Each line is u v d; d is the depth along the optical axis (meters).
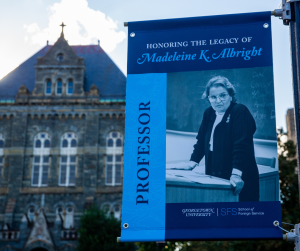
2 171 53.38
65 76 56.25
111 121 54.72
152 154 12.89
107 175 53.06
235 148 12.65
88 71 59.09
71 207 52.12
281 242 32.91
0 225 51.44
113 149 53.91
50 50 57.22
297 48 11.94
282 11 12.70
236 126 12.82
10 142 54.28
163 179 12.66
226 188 12.37
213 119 12.98
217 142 12.78
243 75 13.16
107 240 46.34
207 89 13.23
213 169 12.59
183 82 13.35
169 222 12.27
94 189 52.44
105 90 56.41
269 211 11.99
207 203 12.33
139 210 12.45
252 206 12.10
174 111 13.17
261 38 13.34
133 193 12.59
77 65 56.50
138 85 13.45
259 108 12.88
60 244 49.69
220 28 13.59
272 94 12.92
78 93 55.56
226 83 13.17
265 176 12.34
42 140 54.44
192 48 13.56
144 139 13.02
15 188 52.72
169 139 12.98
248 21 13.52
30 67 60.38
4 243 50.22
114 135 54.38
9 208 51.72
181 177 12.62
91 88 55.66
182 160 12.77
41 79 56.22
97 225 47.06
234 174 12.45
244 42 13.38
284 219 34.25
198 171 12.63
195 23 13.73
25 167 53.53
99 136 54.25
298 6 12.40
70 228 50.31
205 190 12.46
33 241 49.56
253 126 12.76
